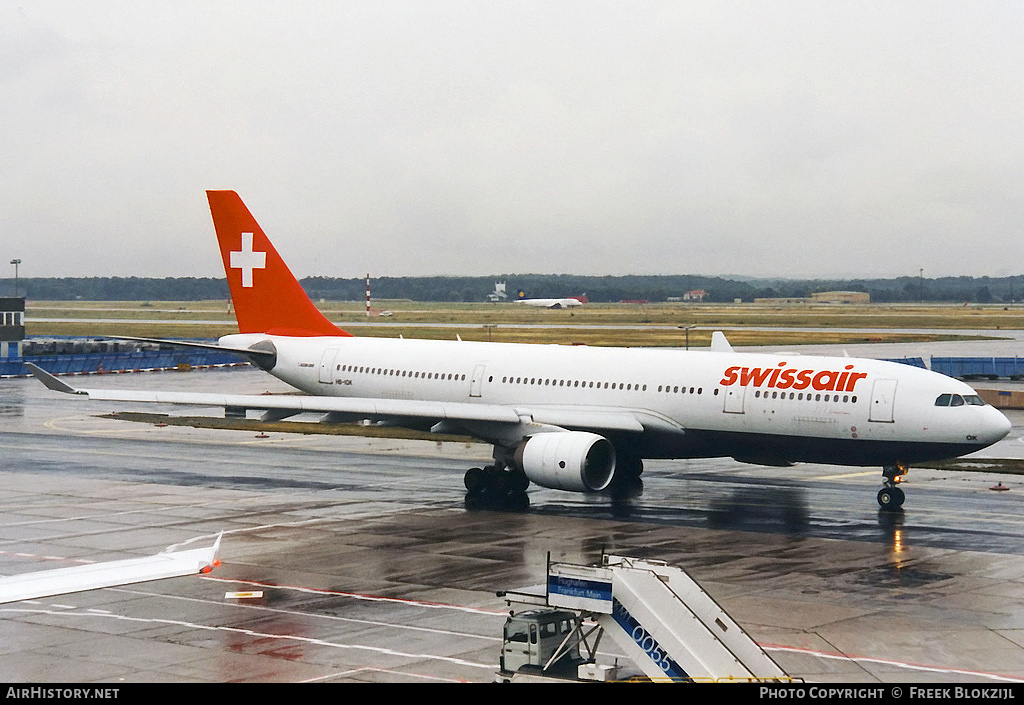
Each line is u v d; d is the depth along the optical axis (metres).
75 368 138.75
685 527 52.25
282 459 74.81
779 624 36.38
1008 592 40.41
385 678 30.86
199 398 57.19
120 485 63.72
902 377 53.88
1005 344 188.00
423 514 55.44
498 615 37.31
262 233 75.00
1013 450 79.25
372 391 70.12
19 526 51.97
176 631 35.56
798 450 56.06
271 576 42.81
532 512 56.06
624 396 60.38
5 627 35.97
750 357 58.81
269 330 76.00
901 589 40.78
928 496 60.62
